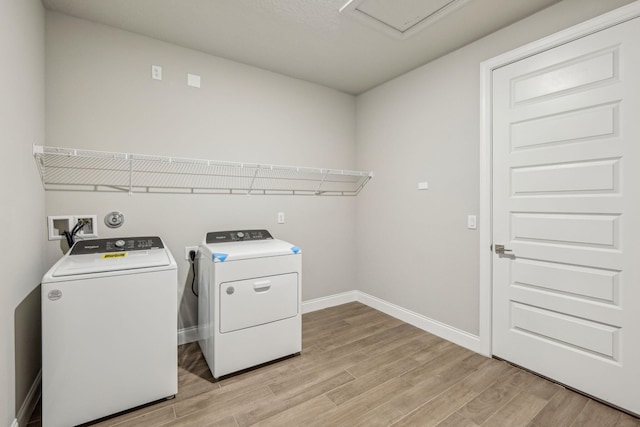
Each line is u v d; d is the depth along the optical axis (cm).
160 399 173
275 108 294
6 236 130
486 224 225
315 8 196
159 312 170
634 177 161
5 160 129
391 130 309
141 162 230
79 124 208
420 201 279
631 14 158
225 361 197
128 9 197
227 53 256
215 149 261
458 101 246
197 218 255
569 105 183
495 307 223
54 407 147
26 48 158
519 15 201
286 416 163
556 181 190
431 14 200
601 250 173
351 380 197
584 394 180
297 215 312
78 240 205
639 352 160
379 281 326
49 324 145
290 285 223
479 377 200
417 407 171
